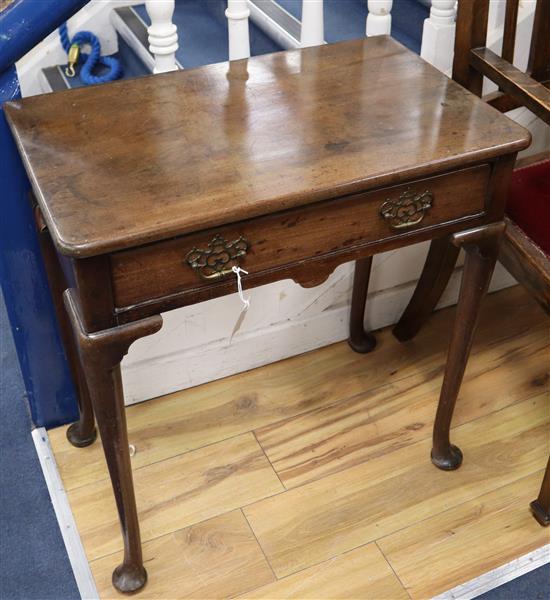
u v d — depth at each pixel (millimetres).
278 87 1378
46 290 1585
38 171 1171
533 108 1427
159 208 1102
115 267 1105
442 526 1606
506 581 1518
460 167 1244
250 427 1805
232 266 1182
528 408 1833
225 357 1878
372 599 1493
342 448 1757
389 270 1939
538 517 1603
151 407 1849
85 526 1612
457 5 1617
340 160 1194
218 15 2205
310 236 1210
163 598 1497
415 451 1747
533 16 1729
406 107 1317
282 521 1618
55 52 2215
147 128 1267
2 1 1272
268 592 1506
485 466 1713
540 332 2020
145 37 2098
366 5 2119
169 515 1631
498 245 1361
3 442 1786
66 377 1732
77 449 1758
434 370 1933
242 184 1146
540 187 1520
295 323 1905
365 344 1974
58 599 1509
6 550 1584
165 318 1745
